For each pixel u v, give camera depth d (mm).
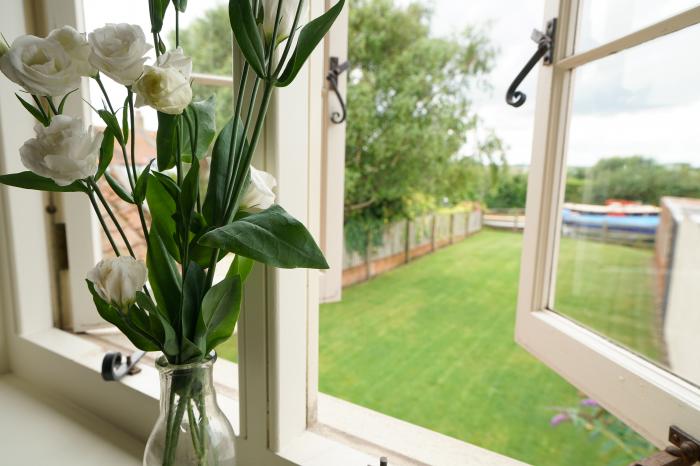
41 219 981
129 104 409
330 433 678
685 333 844
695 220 834
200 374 467
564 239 953
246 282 587
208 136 464
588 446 1681
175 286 456
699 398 506
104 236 1112
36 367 943
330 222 1193
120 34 342
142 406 745
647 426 552
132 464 692
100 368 829
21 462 688
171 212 464
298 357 637
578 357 696
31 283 973
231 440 500
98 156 428
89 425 803
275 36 382
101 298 419
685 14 514
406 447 649
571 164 810
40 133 353
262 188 432
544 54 759
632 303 962
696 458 471
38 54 359
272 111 544
